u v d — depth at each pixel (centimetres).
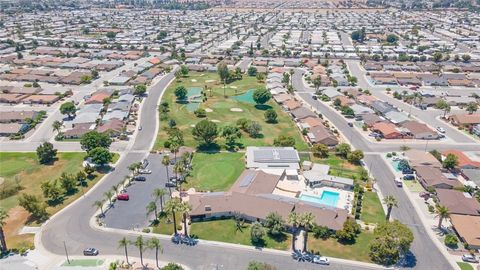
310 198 15212
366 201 14938
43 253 11969
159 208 14300
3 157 18288
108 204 14512
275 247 12388
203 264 11619
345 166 17700
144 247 12162
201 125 18875
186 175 16662
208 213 13688
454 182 15762
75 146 19550
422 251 12212
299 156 18688
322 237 12838
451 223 13412
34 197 13575
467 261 11762
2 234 11731
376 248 11688
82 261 11638
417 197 15262
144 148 19262
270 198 14275
